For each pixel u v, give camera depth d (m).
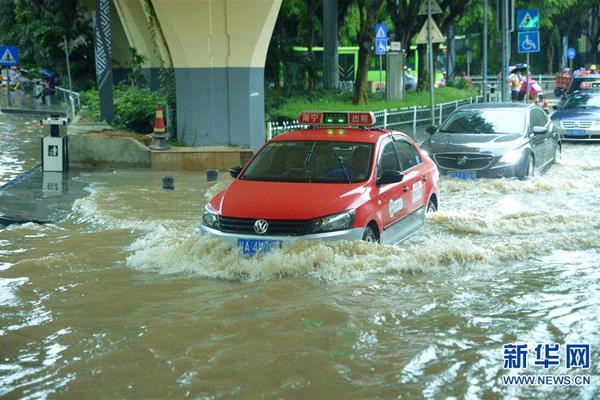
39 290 7.58
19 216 11.06
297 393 5.18
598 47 68.12
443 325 6.48
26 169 16.38
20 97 39.44
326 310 6.86
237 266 7.98
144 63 26.50
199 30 17.12
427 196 10.39
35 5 38.62
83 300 7.26
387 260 8.12
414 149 10.52
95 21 20.39
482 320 6.60
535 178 14.54
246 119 17.75
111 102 20.47
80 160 16.94
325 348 5.97
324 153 9.16
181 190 13.45
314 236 8.00
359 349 5.95
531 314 6.75
